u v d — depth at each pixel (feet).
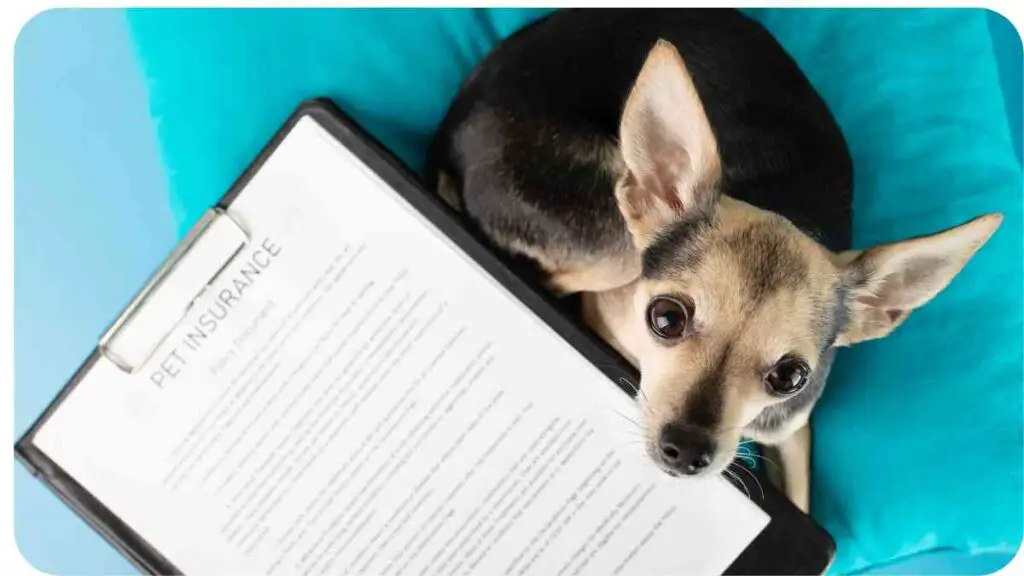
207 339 3.82
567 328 3.77
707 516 3.85
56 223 4.30
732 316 3.14
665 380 3.22
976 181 4.12
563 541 3.89
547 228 3.72
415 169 4.18
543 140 3.73
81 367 3.82
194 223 4.22
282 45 4.21
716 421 3.09
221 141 4.21
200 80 4.21
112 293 4.29
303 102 3.76
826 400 4.11
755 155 3.79
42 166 4.30
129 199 4.27
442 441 3.87
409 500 3.90
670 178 3.37
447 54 4.21
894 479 4.07
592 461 3.84
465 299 3.80
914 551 4.11
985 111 4.16
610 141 3.71
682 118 3.21
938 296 4.08
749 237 3.24
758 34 3.98
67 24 4.25
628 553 3.88
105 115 4.26
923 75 4.16
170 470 3.88
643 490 3.85
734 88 3.83
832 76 4.17
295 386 3.85
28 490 4.32
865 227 4.12
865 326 3.38
